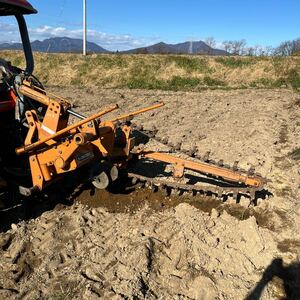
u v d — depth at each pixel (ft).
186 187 9.59
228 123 17.88
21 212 9.06
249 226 8.39
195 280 6.86
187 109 21.58
